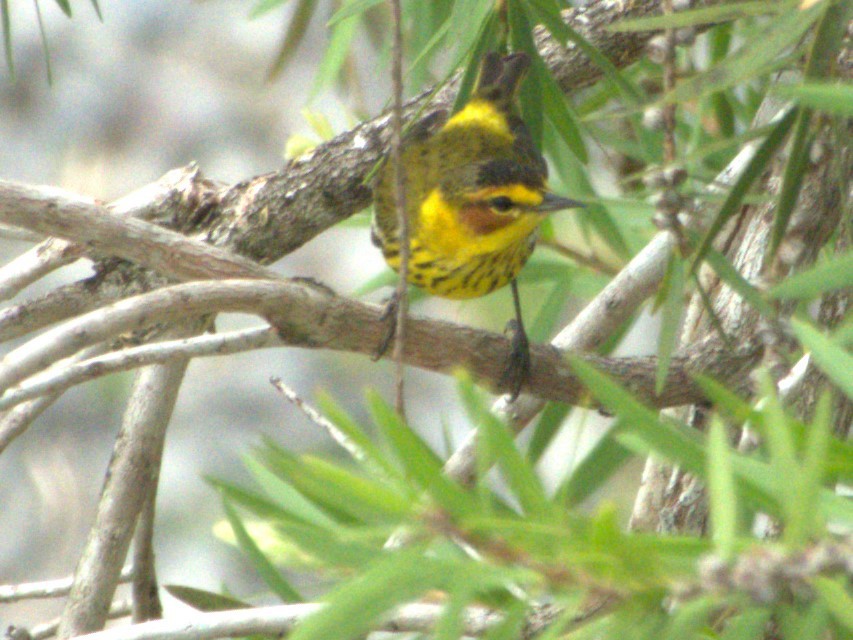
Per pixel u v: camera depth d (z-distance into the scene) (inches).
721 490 120.0
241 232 183.2
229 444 194.1
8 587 182.5
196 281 179.8
